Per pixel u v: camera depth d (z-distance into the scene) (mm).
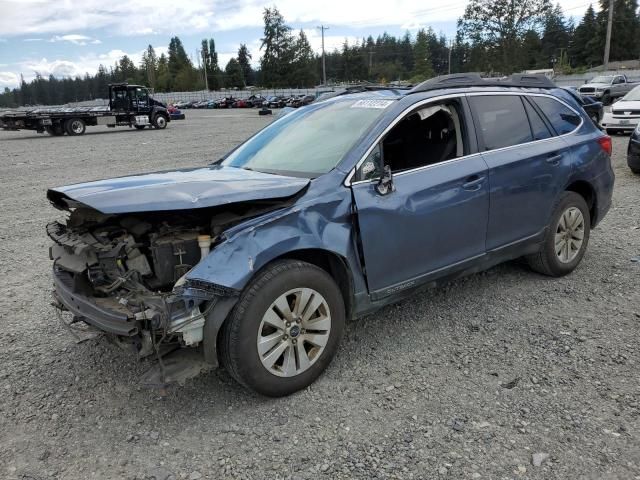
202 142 20953
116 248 3113
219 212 3285
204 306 2973
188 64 130750
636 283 4969
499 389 3355
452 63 112688
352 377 3551
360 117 3961
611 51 90375
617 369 3539
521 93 4773
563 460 2715
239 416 3168
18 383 3586
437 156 4250
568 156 4887
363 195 3512
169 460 2814
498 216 4324
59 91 151500
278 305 3160
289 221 3197
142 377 3051
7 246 6891
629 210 7703
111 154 17234
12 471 2750
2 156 17656
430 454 2791
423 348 3906
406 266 3771
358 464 2738
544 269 5023
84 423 3146
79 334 3973
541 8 64438
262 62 104000
